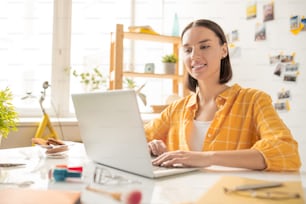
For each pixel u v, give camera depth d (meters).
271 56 2.07
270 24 2.07
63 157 1.11
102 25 2.50
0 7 2.30
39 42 2.40
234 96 1.23
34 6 2.38
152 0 2.54
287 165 0.87
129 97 0.72
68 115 2.48
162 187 0.68
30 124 2.09
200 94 1.33
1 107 1.44
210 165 0.89
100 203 0.56
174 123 1.37
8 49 2.32
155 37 2.25
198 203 0.56
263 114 1.10
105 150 0.89
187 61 1.29
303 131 1.92
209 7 2.36
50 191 0.61
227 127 1.18
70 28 2.47
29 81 2.38
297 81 1.95
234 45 2.25
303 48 1.93
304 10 1.93
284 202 0.55
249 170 0.87
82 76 2.42
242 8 2.21
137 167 0.79
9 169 0.89
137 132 0.74
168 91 2.55
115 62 2.12
